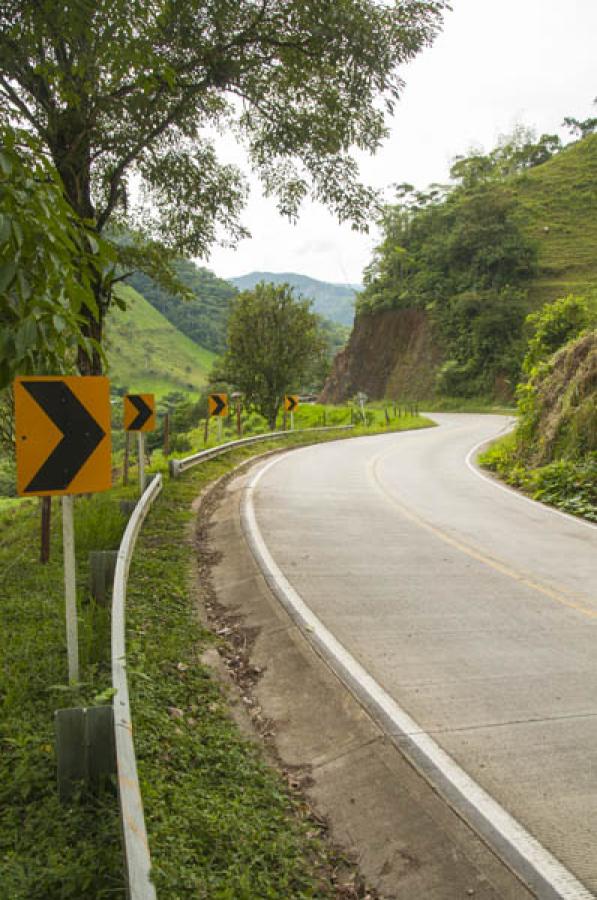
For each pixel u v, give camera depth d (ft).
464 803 11.94
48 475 13.74
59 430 13.76
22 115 35.37
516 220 273.33
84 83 32.53
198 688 17.17
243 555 29.81
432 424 141.69
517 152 445.37
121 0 24.39
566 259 268.82
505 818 11.53
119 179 46.65
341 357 297.94
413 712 15.33
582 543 33.12
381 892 10.56
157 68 28.14
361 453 79.25
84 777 11.79
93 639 18.04
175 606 23.29
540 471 52.26
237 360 107.96
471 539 33.47
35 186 9.68
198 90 41.29
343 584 25.39
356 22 37.14
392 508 42.19
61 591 22.98
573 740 14.10
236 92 43.34
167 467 56.80
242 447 78.74
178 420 207.82
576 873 10.27
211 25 38.73
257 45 41.78
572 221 303.89
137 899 7.61
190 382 571.28
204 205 49.47
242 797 12.56
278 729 15.74
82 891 9.47
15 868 9.89
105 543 29.14
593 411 52.24
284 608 22.53
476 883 10.23
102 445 14.10
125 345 613.11
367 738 14.40
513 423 127.95
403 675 17.34
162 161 47.06
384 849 11.36
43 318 9.39
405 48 39.22
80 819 11.07
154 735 13.93
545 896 9.79
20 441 13.53
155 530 34.65
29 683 15.97
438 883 10.42
